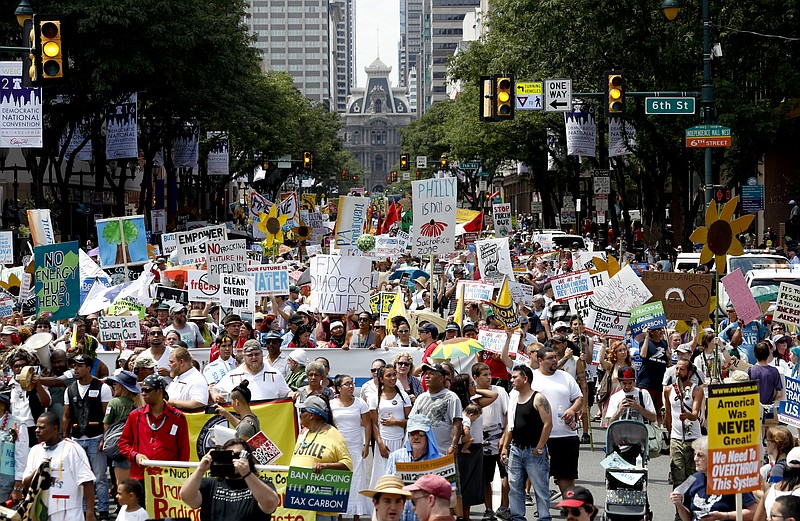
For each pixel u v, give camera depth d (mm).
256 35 58469
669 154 38406
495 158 63438
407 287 26062
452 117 75000
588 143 42188
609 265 20828
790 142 47406
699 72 36750
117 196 53969
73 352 14555
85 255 21234
